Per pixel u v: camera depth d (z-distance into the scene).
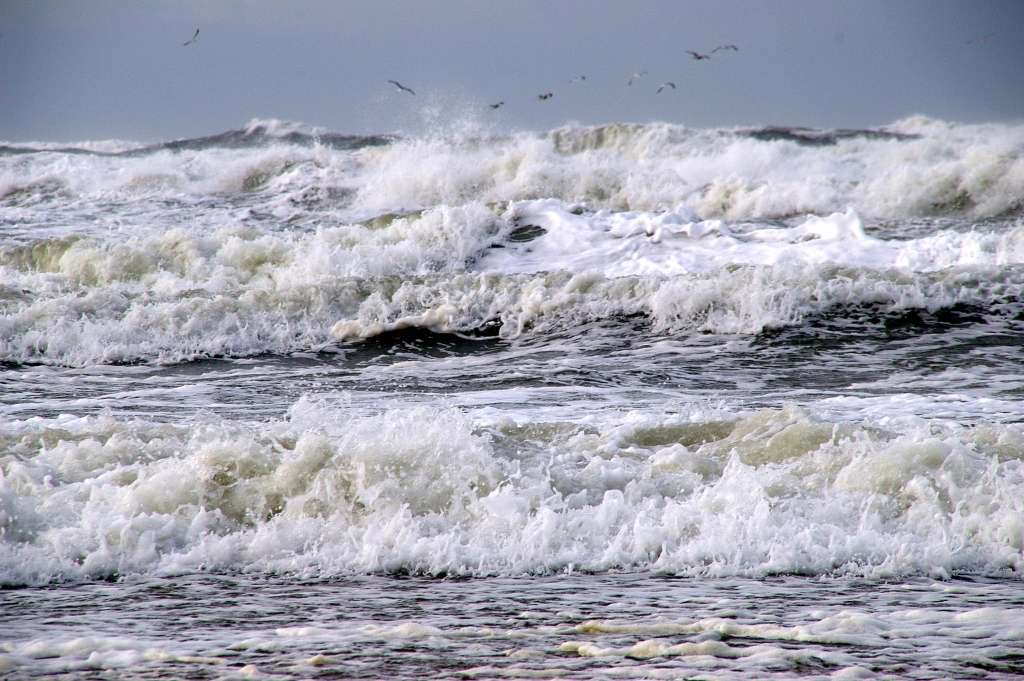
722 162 112.50
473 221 58.38
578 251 55.81
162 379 38.22
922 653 9.20
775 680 8.39
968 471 16.50
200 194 96.25
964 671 8.62
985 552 13.70
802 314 43.38
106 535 14.80
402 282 49.09
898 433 19.66
